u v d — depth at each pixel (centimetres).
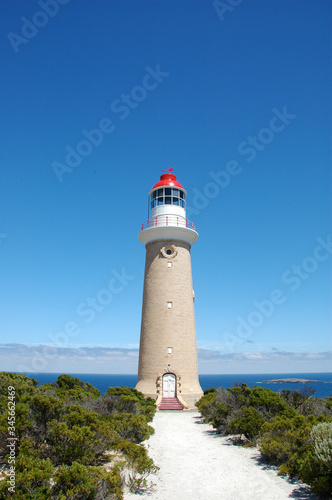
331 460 1257
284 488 1415
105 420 2089
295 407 2639
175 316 3931
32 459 1215
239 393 2830
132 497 1329
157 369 3803
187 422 2994
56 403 1636
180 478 1553
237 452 1973
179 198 4372
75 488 1115
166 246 4134
